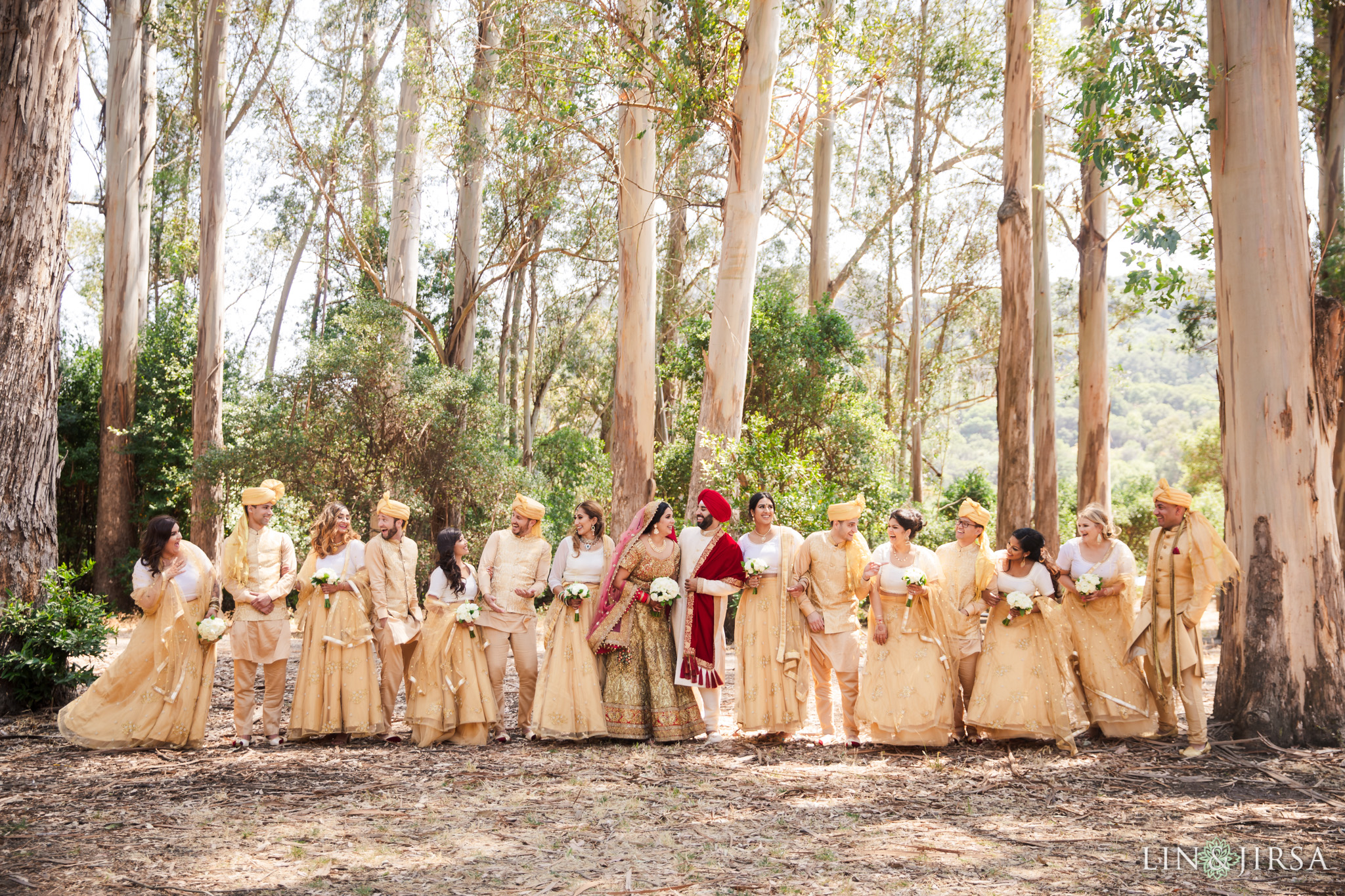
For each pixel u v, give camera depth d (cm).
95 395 1894
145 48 1855
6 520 722
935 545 2200
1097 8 710
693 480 1250
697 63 1221
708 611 651
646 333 1509
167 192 2311
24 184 734
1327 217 825
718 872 379
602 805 478
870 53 1381
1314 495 621
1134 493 3120
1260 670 617
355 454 1691
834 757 595
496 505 1777
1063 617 645
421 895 352
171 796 495
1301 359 629
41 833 427
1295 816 457
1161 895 353
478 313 2402
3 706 712
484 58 1664
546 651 655
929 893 354
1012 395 1539
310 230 2364
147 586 618
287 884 363
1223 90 654
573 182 1895
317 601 651
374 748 625
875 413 1945
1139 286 748
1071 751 595
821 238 2270
